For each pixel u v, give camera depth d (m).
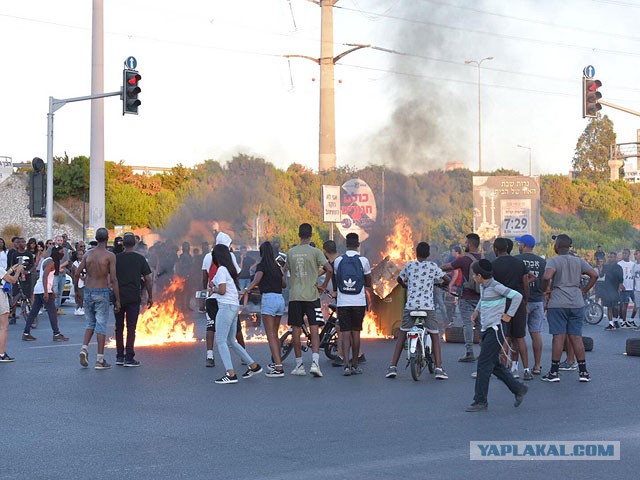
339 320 13.62
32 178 27.00
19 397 11.41
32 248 23.72
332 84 51.09
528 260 13.62
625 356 16.11
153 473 7.34
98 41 29.25
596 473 7.29
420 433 8.99
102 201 29.02
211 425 9.49
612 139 92.69
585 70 24.98
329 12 50.88
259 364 14.78
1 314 15.07
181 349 17.02
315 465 7.59
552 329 12.81
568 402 10.97
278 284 13.48
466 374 13.62
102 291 14.20
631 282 23.12
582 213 64.56
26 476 7.27
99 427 9.40
